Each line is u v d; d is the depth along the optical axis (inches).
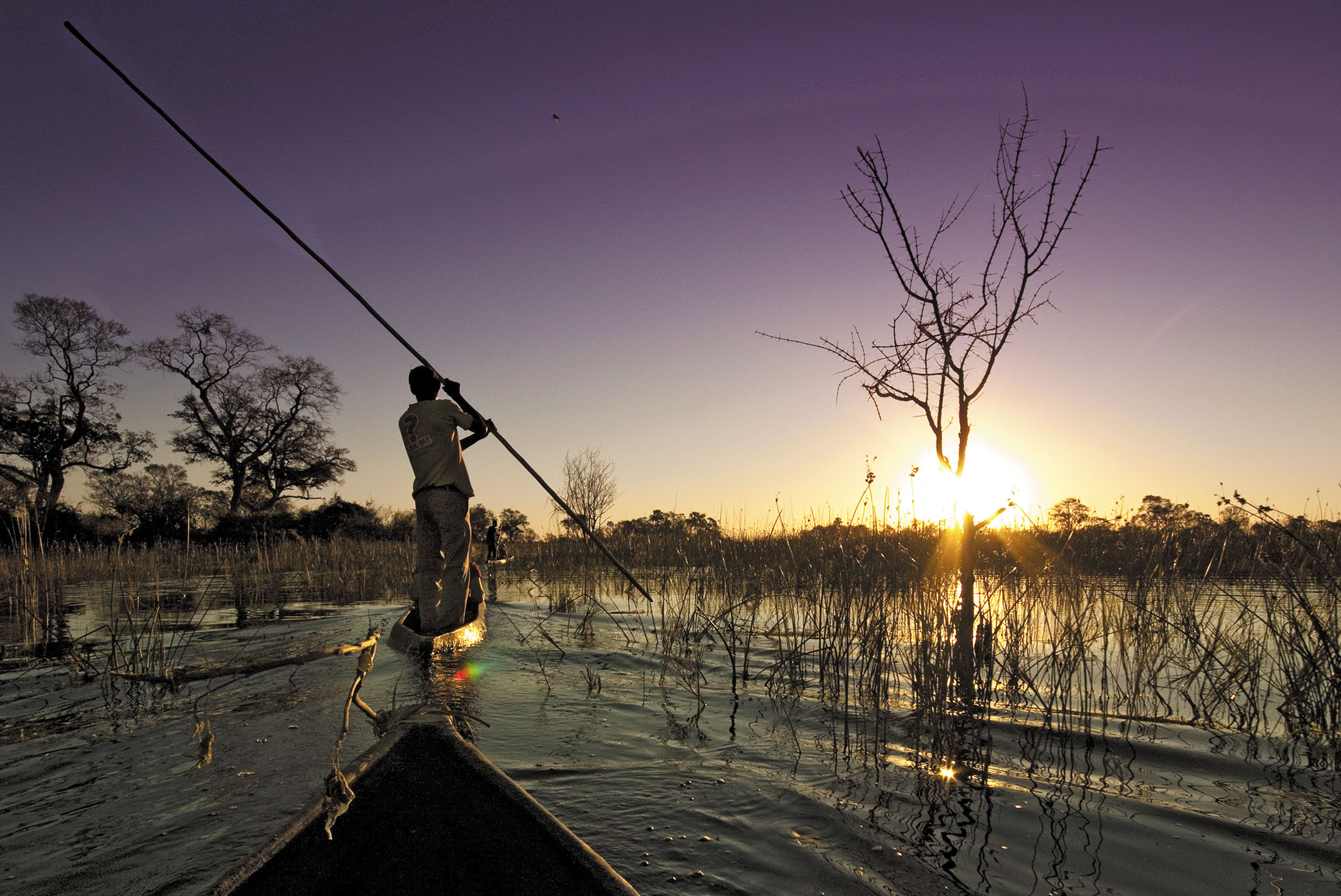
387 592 443.8
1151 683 189.5
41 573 340.2
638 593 400.5
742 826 103.9
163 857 94.1
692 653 237.6
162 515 971.9
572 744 140.6
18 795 114.7
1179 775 127.0
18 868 91.2
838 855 95.3
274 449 1696.6
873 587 215.5
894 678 205.2
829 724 157.3
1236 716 166.1
